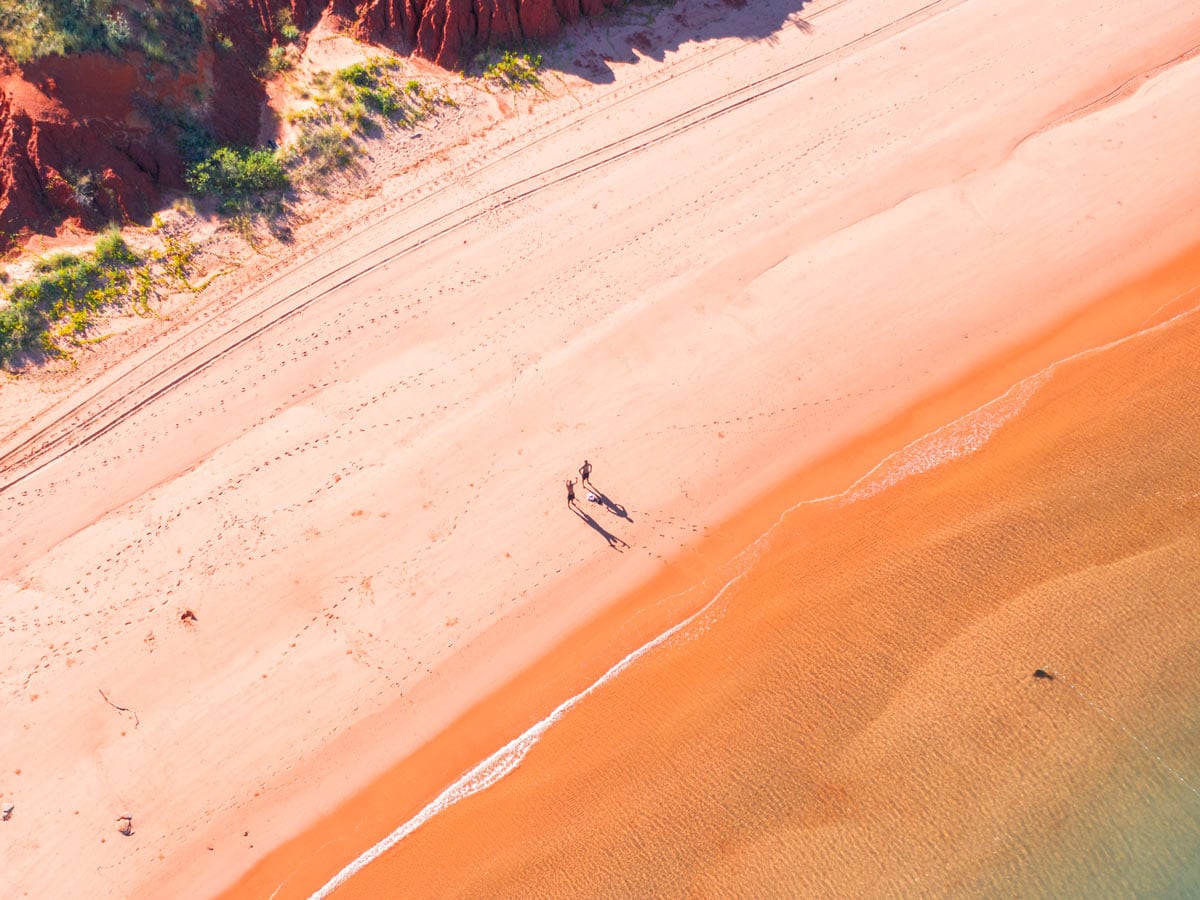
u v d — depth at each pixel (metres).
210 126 32.75
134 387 28.84
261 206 32.38
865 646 22.75
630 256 31.48
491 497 26.52
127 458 27.62
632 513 26.12
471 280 31.16
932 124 34.34
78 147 30.42
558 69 36.12
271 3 35.19
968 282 30.28
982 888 18.94
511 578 25.17
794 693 22.17
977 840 19.50
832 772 20.70
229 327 30.11
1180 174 32.34
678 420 27.77
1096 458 25.55
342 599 24.95
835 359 28.81
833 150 33.84
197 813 22.16
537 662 24.00
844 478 26.62
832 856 19.50
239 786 22.47
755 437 27.39
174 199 31.78
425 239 32.16
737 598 24.47
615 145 34.34
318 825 22.08
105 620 24.77
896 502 25.80
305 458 27.52
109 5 31.66
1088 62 35.81
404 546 25.75
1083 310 29.48
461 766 22.59
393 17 35.41
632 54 36.66
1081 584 22.98
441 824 21.70
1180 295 29.50
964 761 20.55
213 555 25.78
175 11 32.94
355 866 21.39
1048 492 25.02
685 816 20.47
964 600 23.22
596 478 26.75
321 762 22.77
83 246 30.41
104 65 31.02
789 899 18.98
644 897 19.34
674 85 35.91
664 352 29.17
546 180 33.53
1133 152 33.09
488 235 32.22
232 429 28.16
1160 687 21.20
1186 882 19.08
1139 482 24.73
